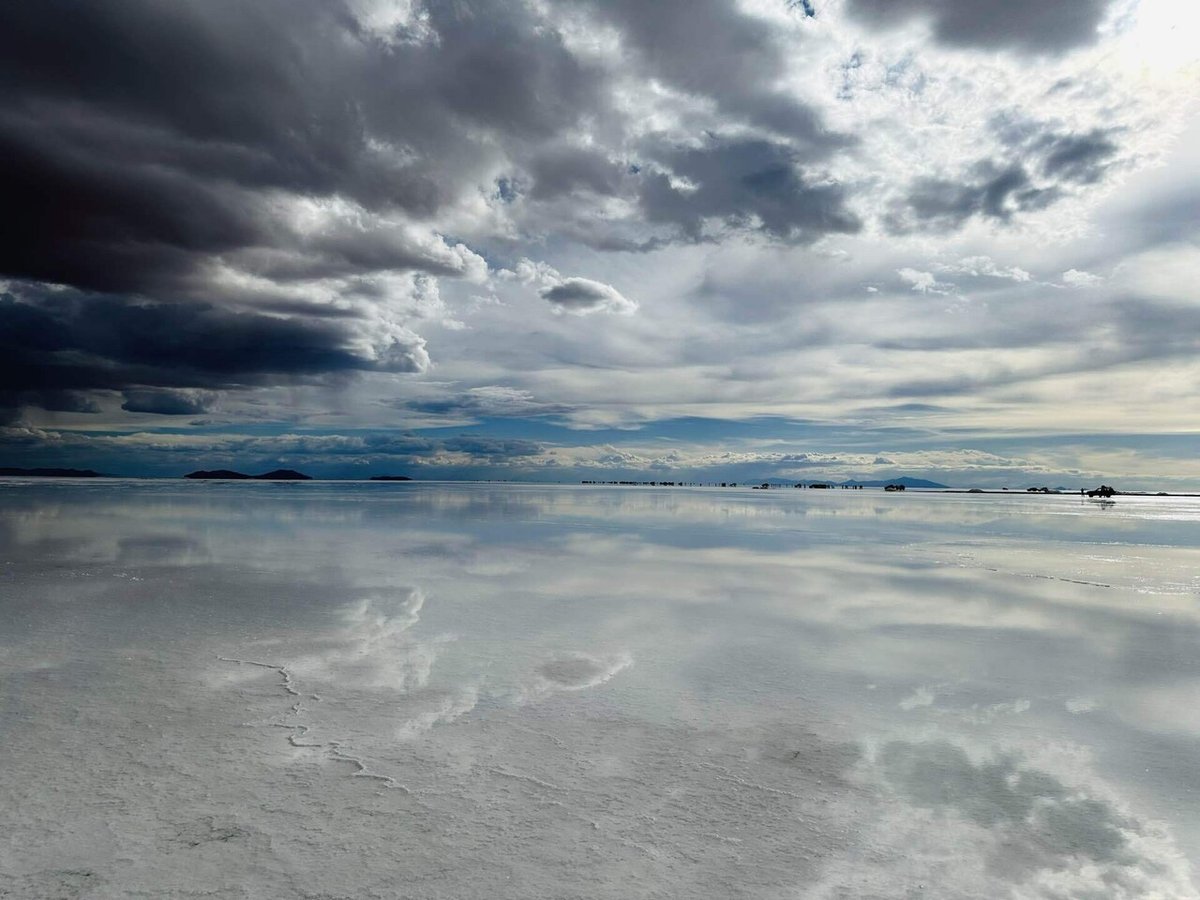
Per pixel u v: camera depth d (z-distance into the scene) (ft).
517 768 19.33
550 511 138.41
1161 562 64.80
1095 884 14.53
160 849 14.89
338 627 34.71
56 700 23.62
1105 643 34.24
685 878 14.38
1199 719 24.04
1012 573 57.21
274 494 214.69
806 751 20.99
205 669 27.45
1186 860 15.46
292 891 13.60
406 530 88.48
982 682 27.91
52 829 15.53
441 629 34.83
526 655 30.53
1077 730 22.94
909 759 20.56
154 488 263.49
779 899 13.75
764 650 32.22
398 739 21.11
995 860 15.37
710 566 58.80
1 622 34.50
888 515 145.69
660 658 30.58
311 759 19.52
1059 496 428.56
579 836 15.88
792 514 143.23
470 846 15.35
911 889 14.23
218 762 19.16
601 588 47.26
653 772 19.33
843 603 43.52
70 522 90.94
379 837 15.60
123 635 32.35
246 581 47.32
